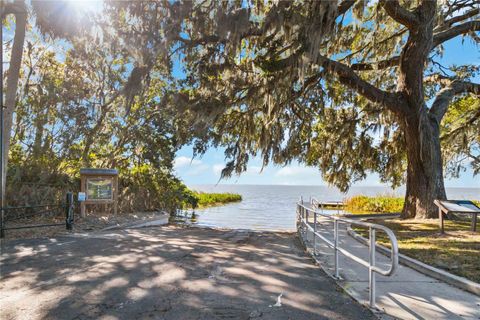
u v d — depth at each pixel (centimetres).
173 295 474
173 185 2177
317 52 1040
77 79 2033
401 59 1406
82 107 2014
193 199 2409
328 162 1897
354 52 1772
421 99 1364
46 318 391
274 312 415
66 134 1992
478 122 1944
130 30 1294
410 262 656
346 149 1817
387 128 1731
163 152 2091
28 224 1178
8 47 2038
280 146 1439
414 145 1385
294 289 508
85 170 1456
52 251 774
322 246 877
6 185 1312
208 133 1627
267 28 1083
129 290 494
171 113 1806
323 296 477
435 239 915
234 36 1080
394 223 1267
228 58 1293
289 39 1126
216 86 1365
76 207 1485
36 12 1266
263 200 5597
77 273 584
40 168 1554
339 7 1214
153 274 582
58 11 1230
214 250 822
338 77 1405
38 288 500
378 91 1379
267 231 1347
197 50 1351
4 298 457
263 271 616
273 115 1358
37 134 1908
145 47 1195
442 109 1485
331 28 1077
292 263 691
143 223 1450
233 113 1638
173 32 1155
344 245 898
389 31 1686
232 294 482
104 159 2150
